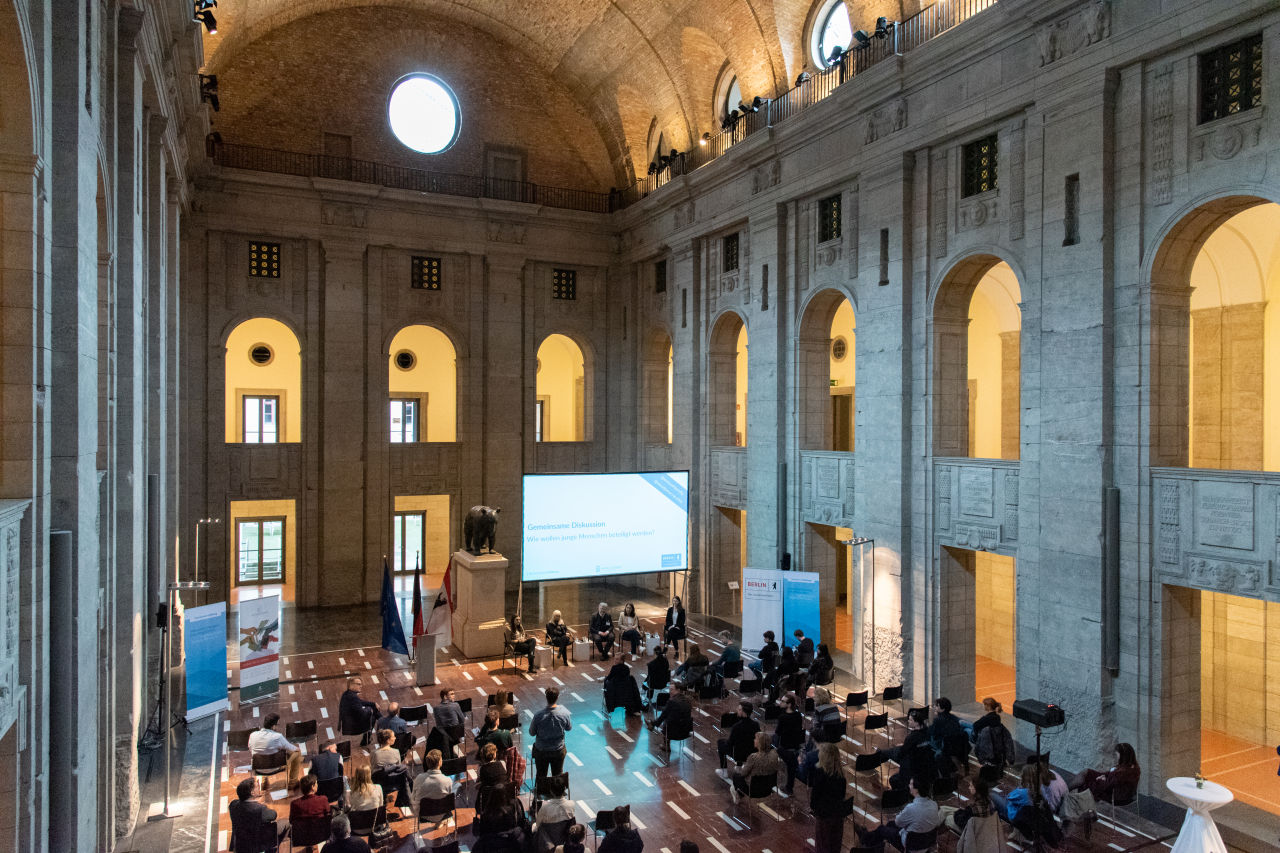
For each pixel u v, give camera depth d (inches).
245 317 946.7
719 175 882.8
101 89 402.0
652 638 802.2
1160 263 490.3
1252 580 434.0
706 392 940.6
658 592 1054.4
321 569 972.6
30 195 268.7
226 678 606.5
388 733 452.8
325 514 970.1
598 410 1129.4
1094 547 509.0
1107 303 507.8
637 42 947.3
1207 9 449.1
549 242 1090.1
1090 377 514.3
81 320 310.0
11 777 255.3
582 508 829.8
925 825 382.9
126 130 445.7
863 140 693.9
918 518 650.2
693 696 648.4
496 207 1039.6
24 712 261.6
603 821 388.5
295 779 412.5
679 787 499.5
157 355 579.2
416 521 1170.0
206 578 927.7
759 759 443.8
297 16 950.4
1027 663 560.7
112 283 410.9
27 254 269.0
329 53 976.3
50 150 289.1
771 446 815.1
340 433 978.1
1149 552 487.8
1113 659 500.7
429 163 1032.8
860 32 674.2
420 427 1172.5
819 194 761.6
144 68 499.5
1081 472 518.9
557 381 1269.7
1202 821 349.7
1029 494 558.6
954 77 609.9
